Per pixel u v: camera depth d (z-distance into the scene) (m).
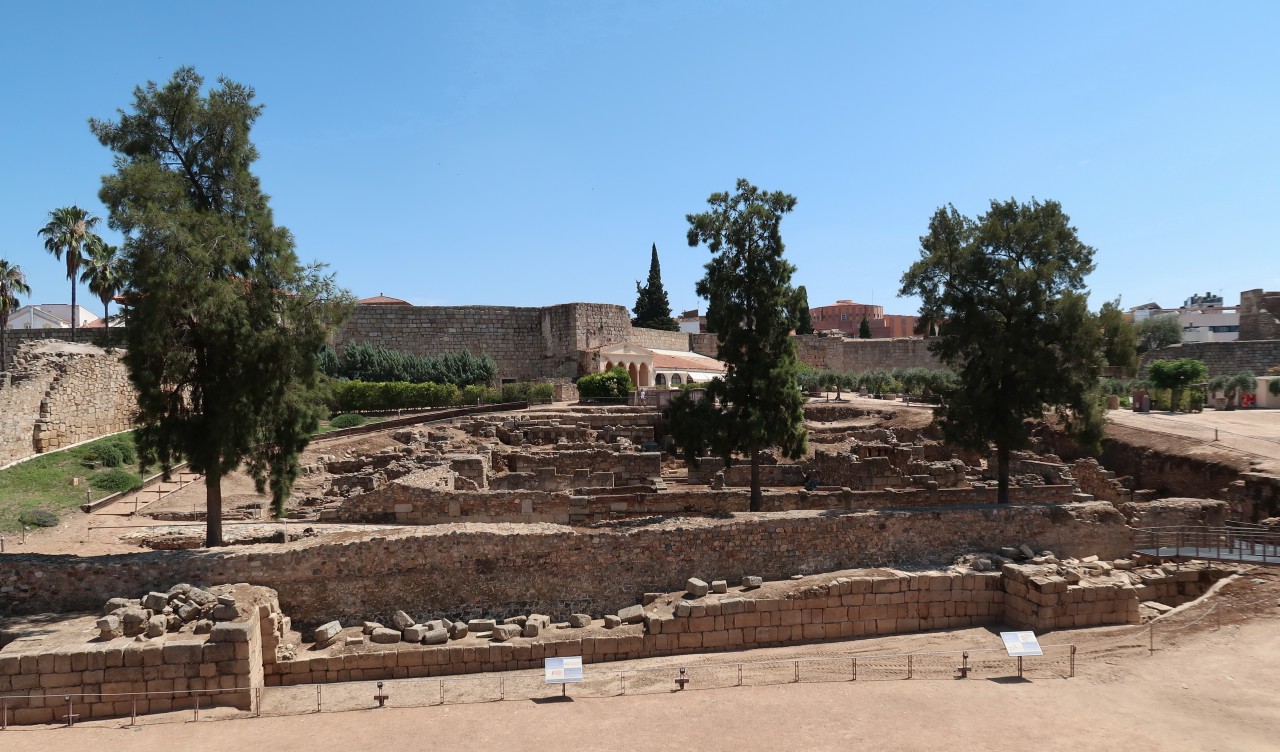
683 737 16.77
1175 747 15.97
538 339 92.50
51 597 22.03
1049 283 32.31
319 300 26.34
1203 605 24.48
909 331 173.62
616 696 19.45
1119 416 58.81
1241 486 37.59
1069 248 33.59
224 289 23.33
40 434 39.66
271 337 24.55
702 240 32.75
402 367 76.38
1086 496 35.53
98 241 63.59
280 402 26.03
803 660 22.09
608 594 25.78
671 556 26.38
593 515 34.00
